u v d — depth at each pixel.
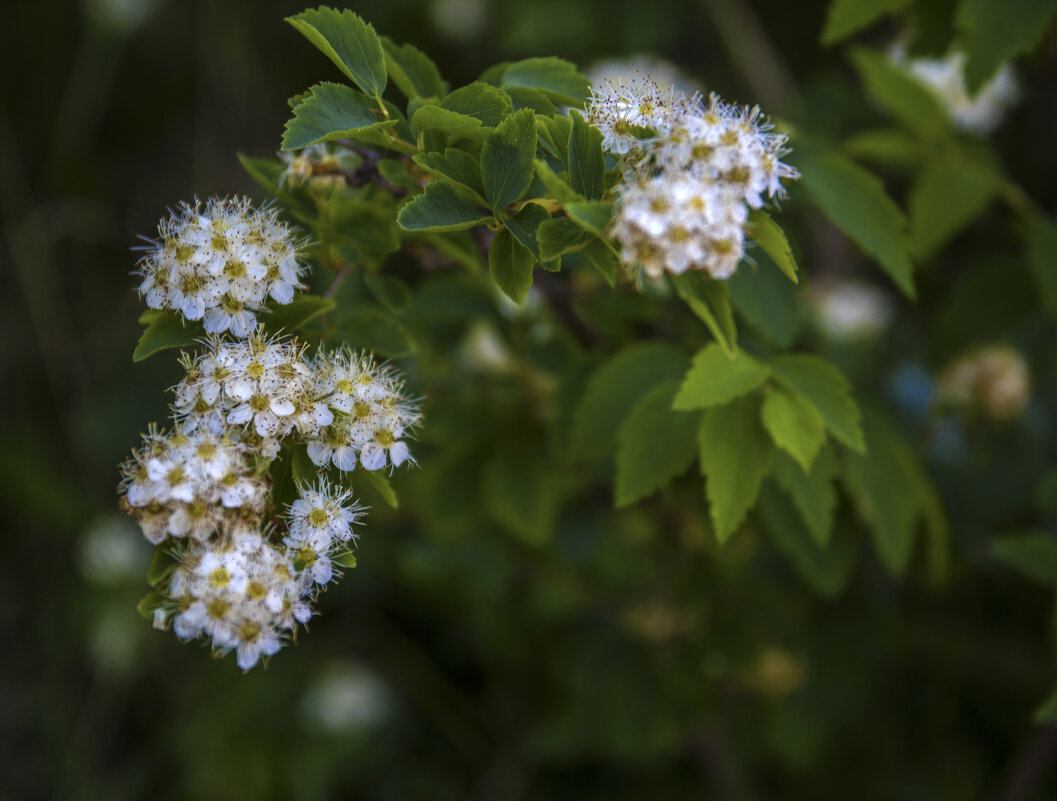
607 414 0.66
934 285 1.03
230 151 1.31
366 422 0.59
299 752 1.04
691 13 1.18
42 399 1.32
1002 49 0.66
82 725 1.21
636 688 0.84
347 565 0.59
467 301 0.72
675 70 0.93
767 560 0.88
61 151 1.36
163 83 1.38
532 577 0.93
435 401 0.73
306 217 0.62
